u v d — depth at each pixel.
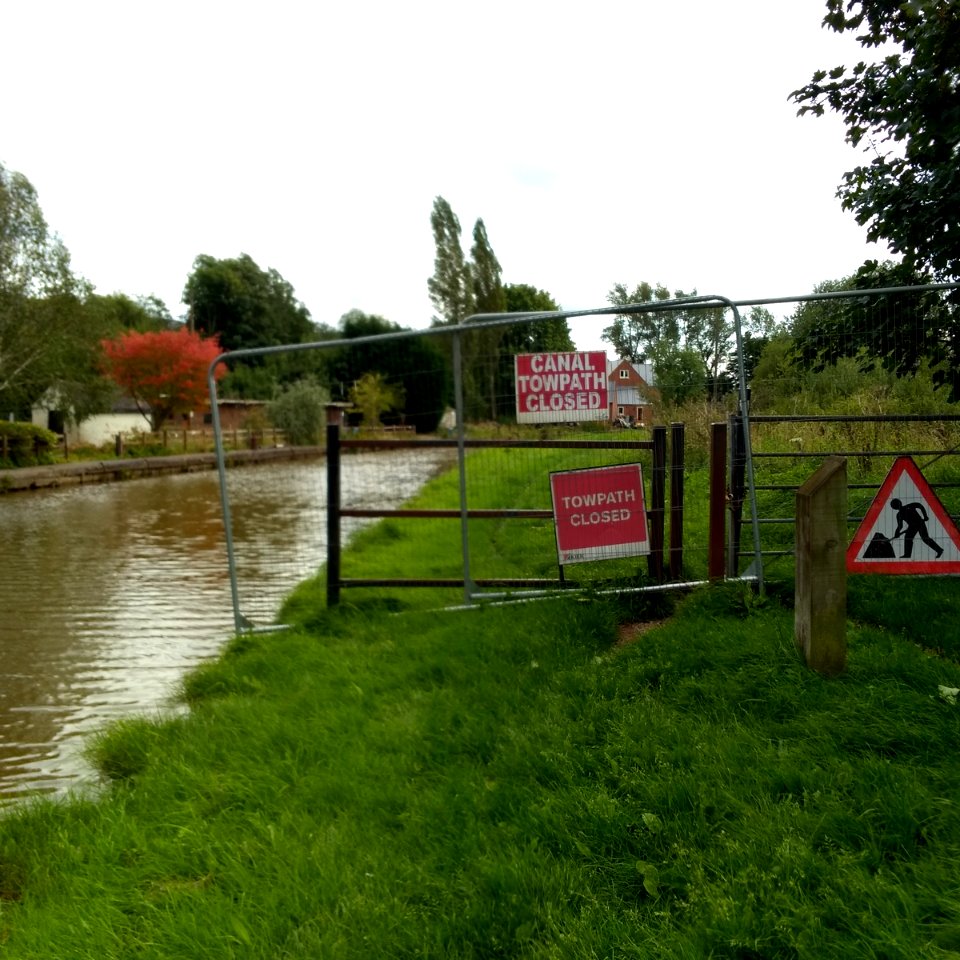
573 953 2.38
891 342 6.40
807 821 2.84
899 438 6.80
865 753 3.33
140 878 3.15
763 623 5.01
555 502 6.43
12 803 4.21
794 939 2.28
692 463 6.39
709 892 2.54
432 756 3.91
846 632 4.39
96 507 21.84
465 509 6.55
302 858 3.06
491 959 2.46
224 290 84.94
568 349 6.38
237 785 3.82
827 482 4.07
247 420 31.94
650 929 2.45
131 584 10.66
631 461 6.39
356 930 2.58
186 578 11.05
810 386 6.45
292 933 2.63
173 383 45.53
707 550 6.74
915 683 3.95
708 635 4.91
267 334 87.81
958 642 4.51
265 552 13.29
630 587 6.27
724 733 3.61
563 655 5.04
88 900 3.00
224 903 2.83
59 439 39.66
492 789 3.42
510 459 6.54
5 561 12.73
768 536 6.99
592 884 2.75
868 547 5.40
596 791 3.29
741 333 5.96
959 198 5.94
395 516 6.70
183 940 2.65
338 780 3.69
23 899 3.14
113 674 6.66
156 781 4.00
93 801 3.97
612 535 6.41
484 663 5.05
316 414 20.31
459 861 2.96
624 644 5.36
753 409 6.32
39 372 37.97
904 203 6.40
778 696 3.91
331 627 6.49
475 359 6.51
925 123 5.98
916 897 2.43
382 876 2.90
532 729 3.94
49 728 5.45
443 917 2.60
